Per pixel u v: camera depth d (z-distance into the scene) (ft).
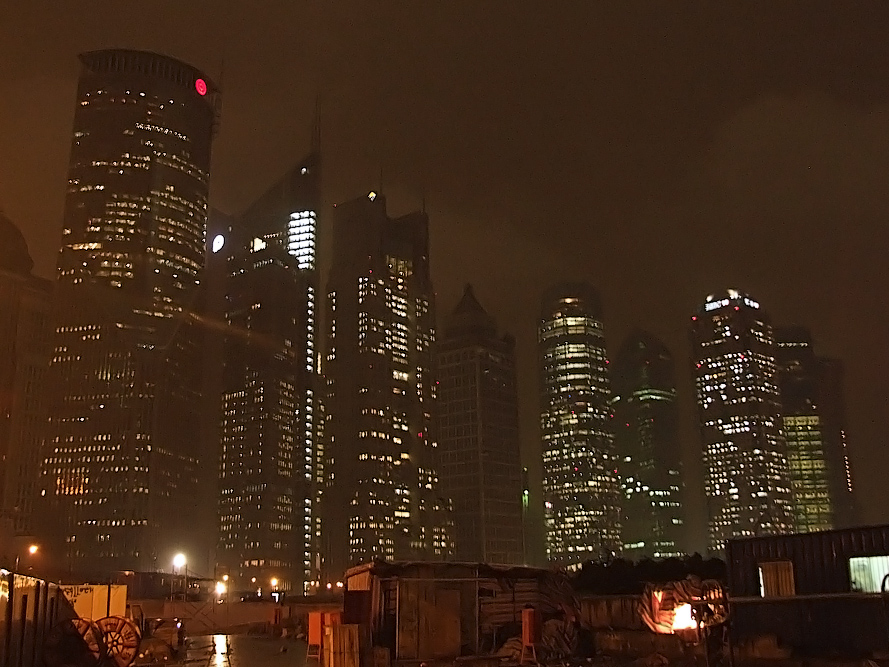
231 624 236.84
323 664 94.38
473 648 101.09
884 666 69.41
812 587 93.76
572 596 109.81
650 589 104.27
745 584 99.45
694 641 91.20
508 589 105.91
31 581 74.18
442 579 102.47
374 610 98.89
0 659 62.95
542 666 92.07
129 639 90.63
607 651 102.42
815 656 76.07
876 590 88.89
